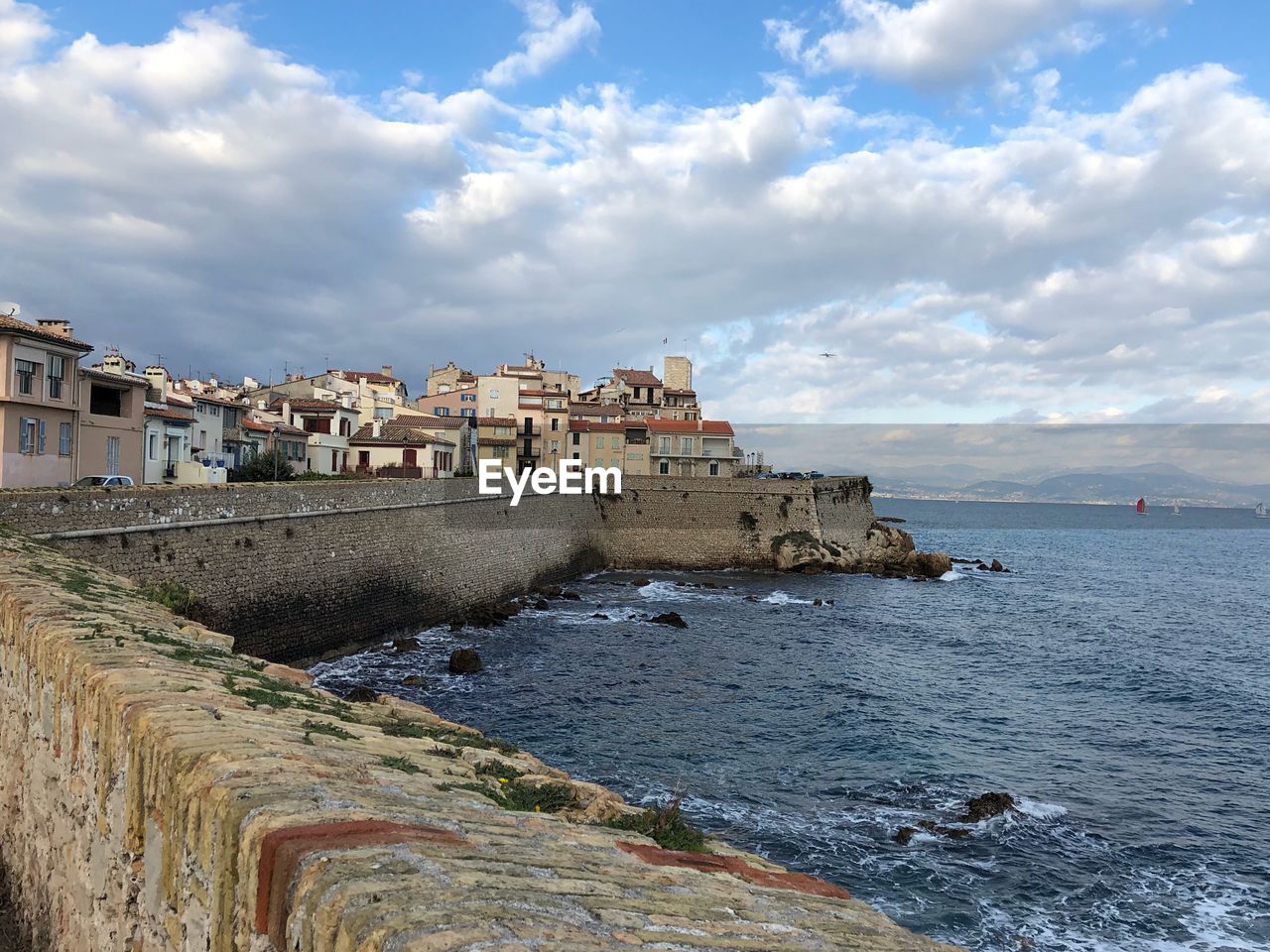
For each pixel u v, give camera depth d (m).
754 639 56.78
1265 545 177.75
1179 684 47.62
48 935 10.25
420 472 88.38
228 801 5.53
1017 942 20.97
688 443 113.06
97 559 29.67
